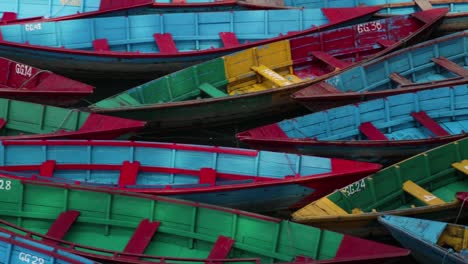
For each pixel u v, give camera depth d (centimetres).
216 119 2666
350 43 2995
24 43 2794
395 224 2008
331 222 2061
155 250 2080
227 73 2808
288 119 2702
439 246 1942
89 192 2130
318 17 3059
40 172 2323
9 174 2230
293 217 2050
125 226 2123
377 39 3020
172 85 2700
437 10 3041
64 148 2347
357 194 2192
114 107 2538
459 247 2025
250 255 2033
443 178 2370
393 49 2902
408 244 2023
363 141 2358
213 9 3153
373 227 2114
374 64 2791
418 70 2883
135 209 2120
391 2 3266
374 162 2441
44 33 2903
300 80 2878
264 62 2877
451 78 2739
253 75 2855
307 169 2259
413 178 2306
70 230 2130
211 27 3028
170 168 2345
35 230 2145
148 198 2100
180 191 2161
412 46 2872
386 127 2573
